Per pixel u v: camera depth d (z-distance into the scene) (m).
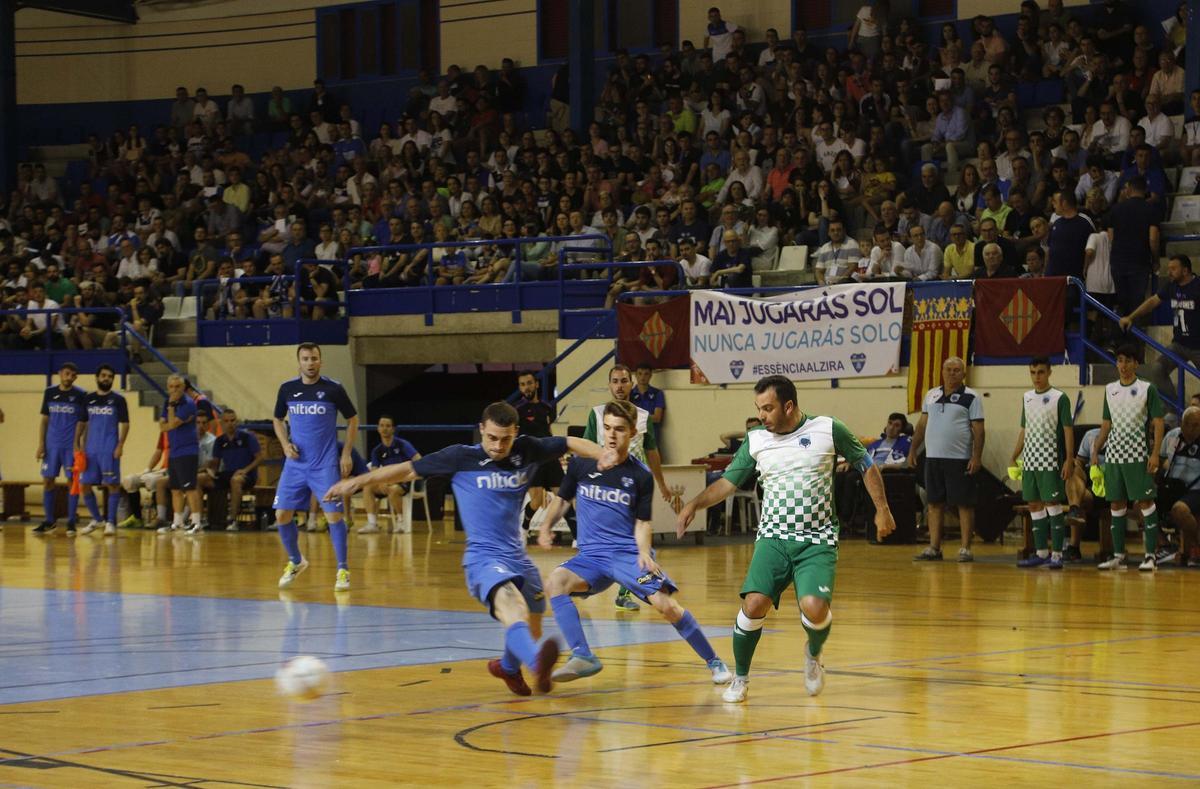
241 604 11.52
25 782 5.29
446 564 15.09
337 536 12.58
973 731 6.25
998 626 10.02
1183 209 19.62
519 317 21.91
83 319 24.48
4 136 29.94
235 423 20.84
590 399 20.86
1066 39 22.94
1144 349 17.94
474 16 29.41
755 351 19.56
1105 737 6.09
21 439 24.36
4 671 8.08
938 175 20.89
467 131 27.11
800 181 21.75
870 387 18.92
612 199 23.36
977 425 15.20
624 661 8.49
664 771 5.46
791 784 5.23
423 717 6.66
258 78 31.19
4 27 29.89
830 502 7.18
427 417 25.33
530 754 5.80
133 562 15.45
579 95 26.27
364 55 30.36
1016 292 17.84
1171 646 9.02
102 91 32.03
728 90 24.69
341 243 24.70
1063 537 14.53
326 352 23.12
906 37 23.91
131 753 5.84
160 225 27.00
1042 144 20.59
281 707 6.93
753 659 8.46
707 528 19.08
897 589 12.48
